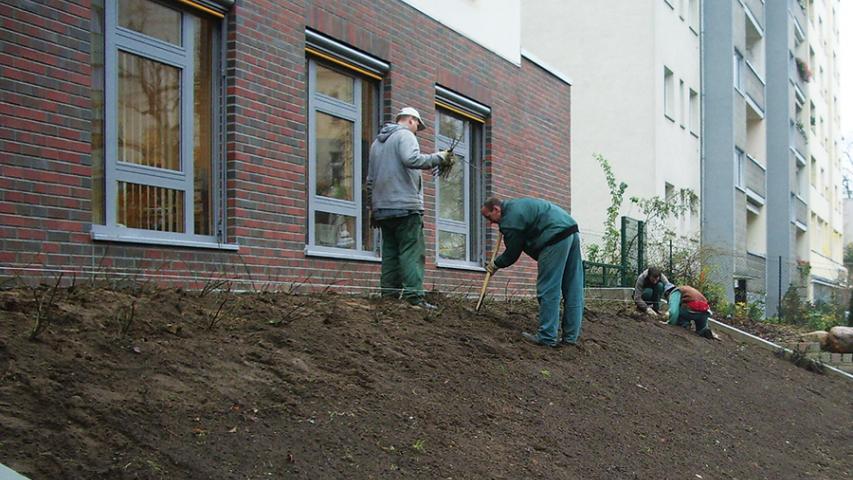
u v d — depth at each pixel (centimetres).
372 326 721
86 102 700
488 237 1291
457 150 1249
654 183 2261
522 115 1379
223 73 842
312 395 541
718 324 1473
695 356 1111
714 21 2703
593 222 2306
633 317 1280
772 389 1073
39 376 449
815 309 2495
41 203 663
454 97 1205
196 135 830
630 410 755
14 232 645
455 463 519
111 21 745
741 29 2870
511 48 1349
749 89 3027
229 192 835
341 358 614
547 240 867
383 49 1053
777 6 3462
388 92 1070
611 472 594
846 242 7450
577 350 890
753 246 3334
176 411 462
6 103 641
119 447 416
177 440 437
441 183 1216
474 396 638
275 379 544
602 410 723
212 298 696
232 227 833
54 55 676
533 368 760
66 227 681
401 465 494
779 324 2008
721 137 2694
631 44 2298
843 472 794
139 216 770
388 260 888
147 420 444
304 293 873
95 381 464
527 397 682
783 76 3453
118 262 720
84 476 386
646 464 633
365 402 558
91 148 723
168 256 762
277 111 886
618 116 2298
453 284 1200
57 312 541
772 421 911
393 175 852
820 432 937
